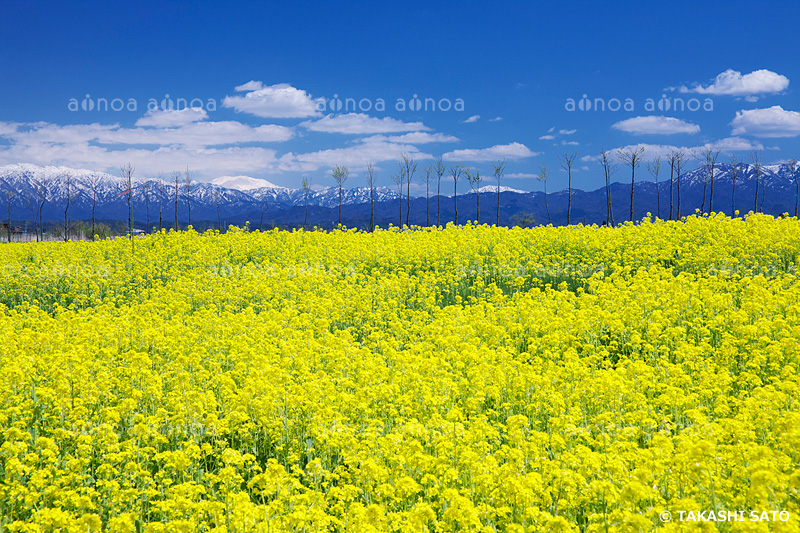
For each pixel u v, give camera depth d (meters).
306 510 6.40
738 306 16.44
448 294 21.38
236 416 9.21
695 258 21.38
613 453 7.29
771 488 6.16
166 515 6.96
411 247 27.23
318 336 16.02
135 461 8.23
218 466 8.47
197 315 17.56
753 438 7.64
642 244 25.03
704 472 6.41
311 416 9.40
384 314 18.06
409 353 12.90
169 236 34.84
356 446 8.09
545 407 9.80
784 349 11.65
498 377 10.48
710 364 11.60
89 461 8.12
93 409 10.24
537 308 16.09
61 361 11.63
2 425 9.15
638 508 6.22
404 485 6.63
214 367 12.72
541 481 6.57
